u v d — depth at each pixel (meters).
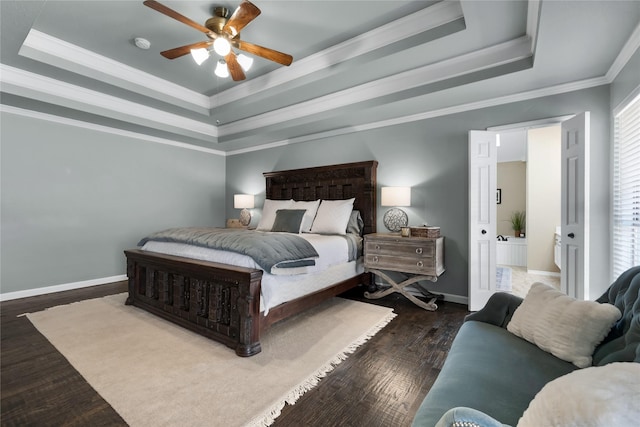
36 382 1.78
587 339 1.21
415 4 2.45
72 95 3.51
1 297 3.44
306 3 2.42
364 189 4.03
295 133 4.58
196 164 5.48
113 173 4.38
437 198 3.60
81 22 2.69
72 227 4.00
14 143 3.55
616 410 0.54
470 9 2.17
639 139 2.15
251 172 5.55
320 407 1.58
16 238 3.57
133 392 1.68
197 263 2.44
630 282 1.27
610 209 2.60
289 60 2.68
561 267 2.82
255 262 2.25
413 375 1.89
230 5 2.47
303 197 4.69
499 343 1.40
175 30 2.81
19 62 2.96
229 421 1.47
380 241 3.40
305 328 2.62
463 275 3.44
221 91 4.25
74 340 2.34
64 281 3.92
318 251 2.84
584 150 2.56
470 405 0.94
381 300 3.53
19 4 2.05
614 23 1.90
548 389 0.68
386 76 3.26
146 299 2.99
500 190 7.18
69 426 1.43
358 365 2.01
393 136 3.91
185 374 1.87
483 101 3.25
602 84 2.68
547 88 2.91
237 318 2.19
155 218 4.88
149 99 3.91
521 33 2.46
